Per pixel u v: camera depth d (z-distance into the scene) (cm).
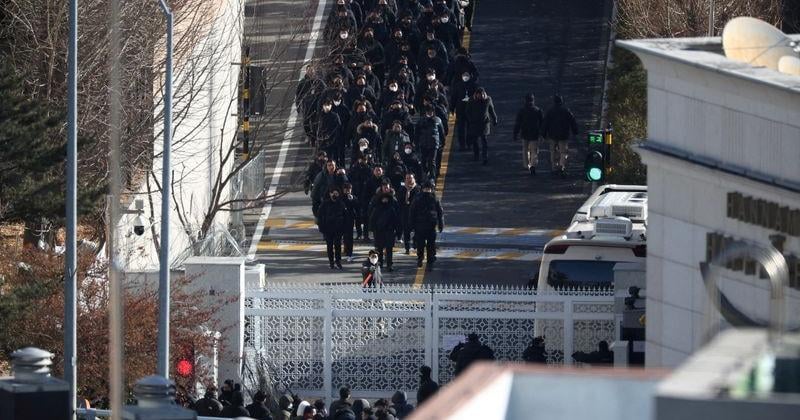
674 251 4281
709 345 1862
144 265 7969
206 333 6519
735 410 1689
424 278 8881
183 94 8575
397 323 7400
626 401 1864
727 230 4112
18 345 6016
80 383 6069
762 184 3988
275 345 7400
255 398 5903
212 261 6925
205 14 8375
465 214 10056
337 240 9025
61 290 6128
